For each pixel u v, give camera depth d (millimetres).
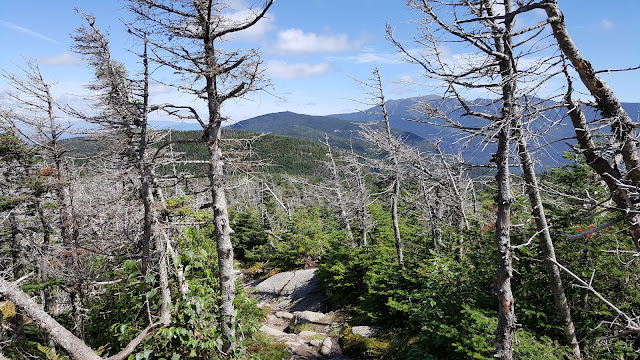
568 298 8266
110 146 13172
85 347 2174
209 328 5625
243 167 9594
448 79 4949
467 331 7824
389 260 15297
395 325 13227
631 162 4410
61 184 14328
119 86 12953
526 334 7281
